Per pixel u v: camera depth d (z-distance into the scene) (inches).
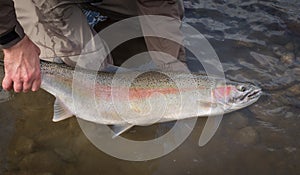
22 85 49.8
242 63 61.1
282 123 53.7
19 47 47.1
